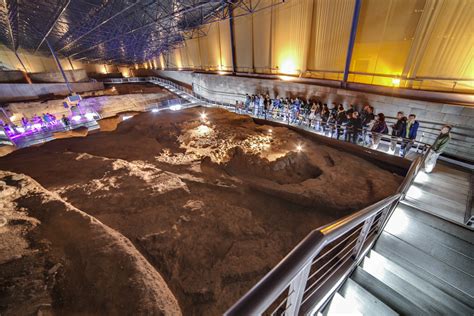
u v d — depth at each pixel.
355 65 10.62
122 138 9.26
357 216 1.85
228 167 6.60
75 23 18.09
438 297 2.52
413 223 3.54
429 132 7.74
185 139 8.70
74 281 2.62
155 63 35.09
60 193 4.84
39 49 30.23
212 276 3.17
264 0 13.97
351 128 8.06
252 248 3.69
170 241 3.64
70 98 19.20
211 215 4.29
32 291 2.47
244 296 0.99
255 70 16.84
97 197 4.66
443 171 6.23
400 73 9.06
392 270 2.87
